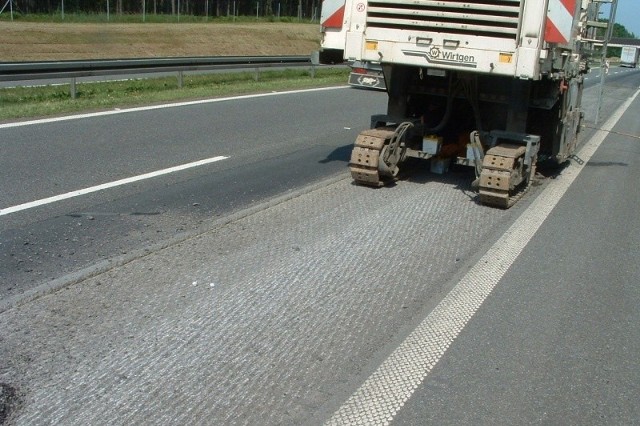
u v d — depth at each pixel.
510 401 4.13
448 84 9.81
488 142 9.18
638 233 7.85
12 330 4.60
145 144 11.40
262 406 3.90
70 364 4.21
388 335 4.89
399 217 7.89
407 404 4.03
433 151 9.59
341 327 4.96
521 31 8.08
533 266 6.52
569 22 7.99
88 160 9.96
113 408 3.78
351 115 16.78
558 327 5.20
